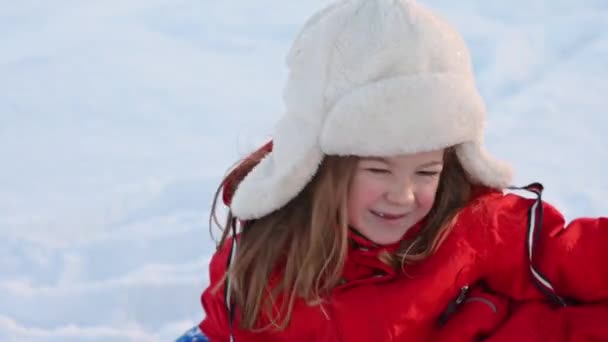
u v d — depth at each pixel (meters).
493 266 2.84
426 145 2.39
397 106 2.35
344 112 2.38
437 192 2.82
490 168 2.70
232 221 2.86
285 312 2.81
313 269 2.74
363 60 2.39
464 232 2.82
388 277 2.79
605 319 2.75
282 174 2.57
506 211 2.87
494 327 2.82
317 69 2.47
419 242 2.82
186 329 4.02
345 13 2.46
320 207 2.67
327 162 2.62
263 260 2.82
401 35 2.39
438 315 2.82
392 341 2.72
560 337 2.76
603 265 2.79
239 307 2.90
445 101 2.38
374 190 2.57
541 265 2.83
